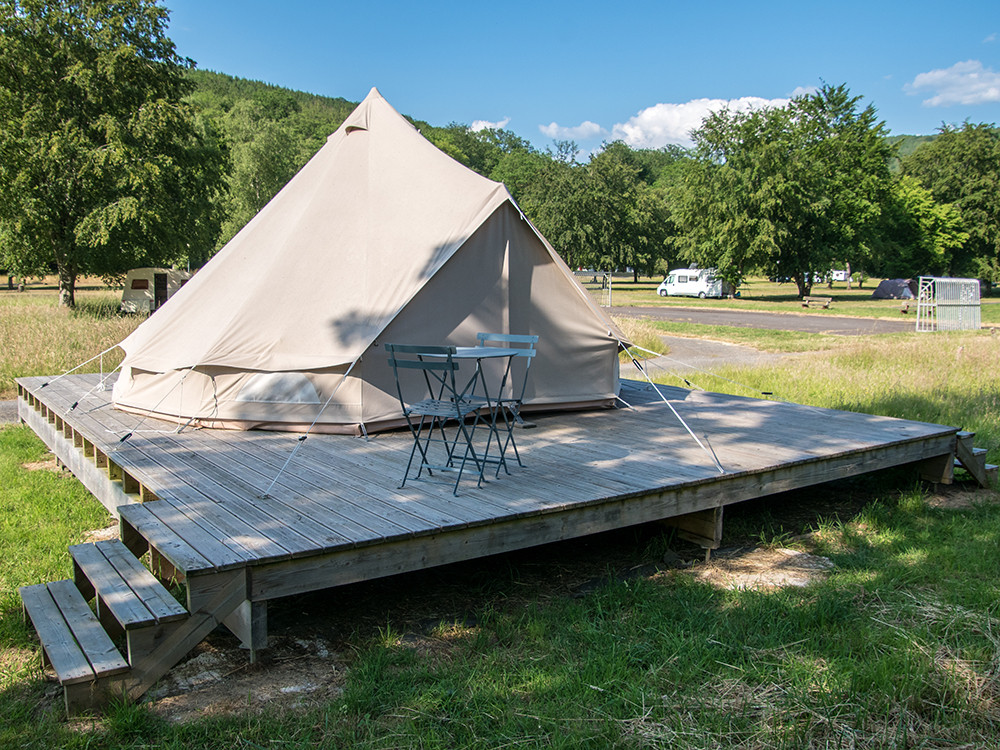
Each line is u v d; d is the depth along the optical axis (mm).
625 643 3664
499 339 5656
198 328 6656
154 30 22203
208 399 6430
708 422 7004
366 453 5609
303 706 3160
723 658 3496
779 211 41938
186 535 3658
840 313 32188
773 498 6566
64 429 7074
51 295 32938
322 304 6492
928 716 3074
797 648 3611
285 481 4766
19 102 20609
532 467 5195
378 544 3645
